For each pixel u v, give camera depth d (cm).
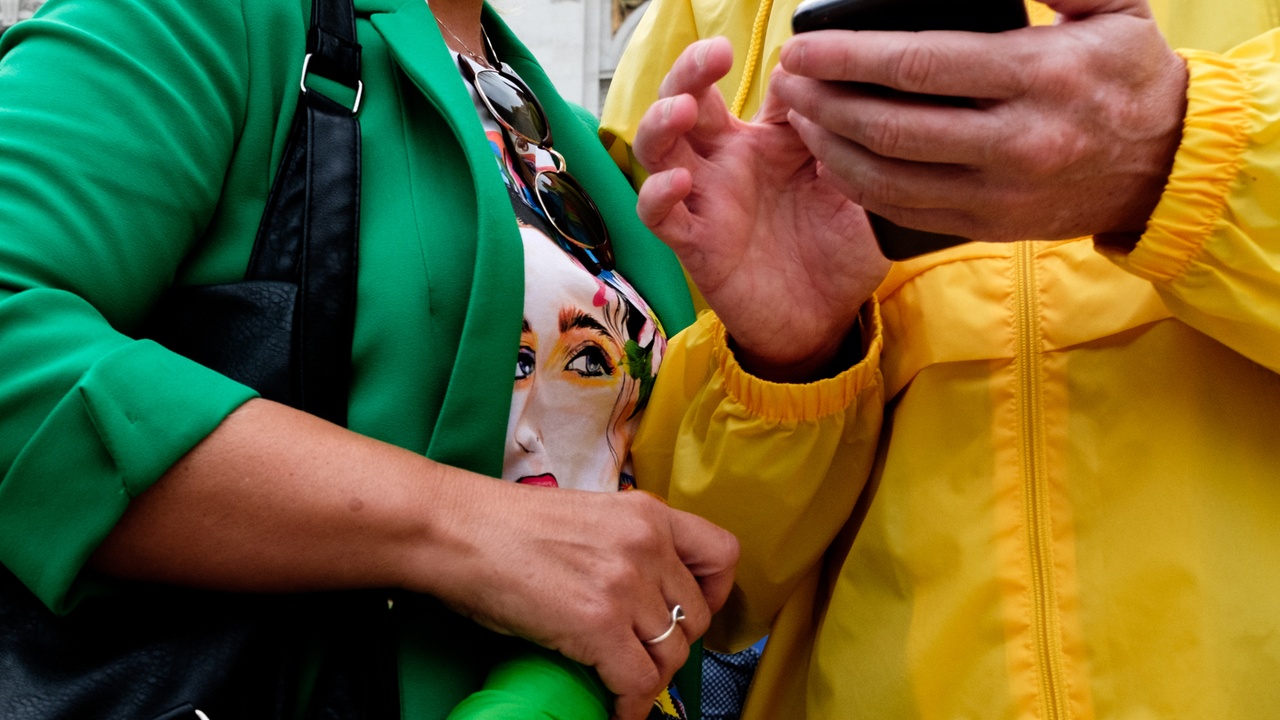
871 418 85
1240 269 61
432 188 85
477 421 77
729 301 78
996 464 79
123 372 63
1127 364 75
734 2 116
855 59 57
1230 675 67
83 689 60
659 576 76
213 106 76
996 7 57
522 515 72
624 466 96
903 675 79
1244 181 60
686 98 69
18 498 61
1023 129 57
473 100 96
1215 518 70
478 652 77
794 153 79
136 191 69
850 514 92
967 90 57
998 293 81
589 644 71
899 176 61
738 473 84
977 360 81
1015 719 75
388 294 78
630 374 92
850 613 85
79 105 70
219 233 77
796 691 95
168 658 63
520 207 90
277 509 64
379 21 90
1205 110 60
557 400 87
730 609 98
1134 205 63
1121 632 72
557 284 86
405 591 74
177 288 75
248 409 66
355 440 69
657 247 106
